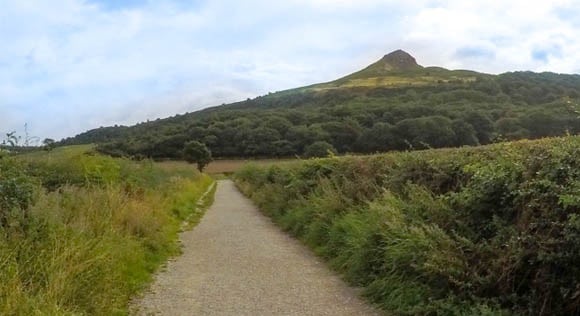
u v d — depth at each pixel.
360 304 6.96
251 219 19.62
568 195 4.68
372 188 10.97
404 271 6.90
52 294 5.30
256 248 12.19
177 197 22.16
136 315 6.38
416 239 6.66
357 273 8.26
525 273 5.34
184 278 8.69
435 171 8.41
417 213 7.56
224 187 50.66
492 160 6.82
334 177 13.98
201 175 52.50
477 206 6.34
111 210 10.57
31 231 6.38
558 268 4.96
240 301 7.16
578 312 4.75
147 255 10.02
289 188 18.02
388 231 7.71
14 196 7.07
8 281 5.11
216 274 9.06
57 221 7.11
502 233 5.73
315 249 11.38
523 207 5.59
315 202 13.41
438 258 5.98
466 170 6.95
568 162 5.24
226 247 12.37
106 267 6.74
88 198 10.43
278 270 9.43
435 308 5.85
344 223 10.16
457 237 6.17
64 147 18.03
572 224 4.60
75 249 6.41
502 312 5.14
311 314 6.50
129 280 7.71
